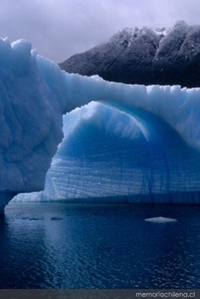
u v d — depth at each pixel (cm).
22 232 1433
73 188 2645
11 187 1527
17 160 1554
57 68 1794
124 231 1456
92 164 2608
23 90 1576
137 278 913
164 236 1355
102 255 1096
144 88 2122
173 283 884
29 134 1577
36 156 1623
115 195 2564
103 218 1816
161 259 1058
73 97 1855
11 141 1524
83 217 1852
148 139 2452
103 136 2559
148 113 2184
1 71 1527
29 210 2167
